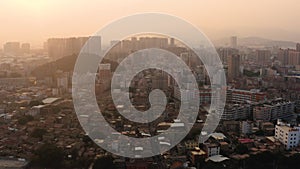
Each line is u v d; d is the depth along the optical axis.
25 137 110.12
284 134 105.44
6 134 114.12
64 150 96.19
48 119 128.75
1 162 91.00
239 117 139.75
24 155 95.56
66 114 134.12
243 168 89.12
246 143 105.44
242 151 98.50
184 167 85.75
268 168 89.31
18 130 118.44
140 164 84.38
